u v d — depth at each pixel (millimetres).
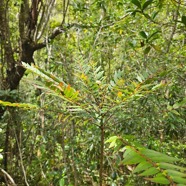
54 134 3316
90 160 3105
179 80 2896
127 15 3131
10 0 4102
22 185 3604
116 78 1641
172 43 3340
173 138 3154
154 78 1521
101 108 1525
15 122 3738
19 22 3945
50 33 4168
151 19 2002
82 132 3248
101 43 3688
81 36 4117
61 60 3445
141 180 2752
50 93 1389
